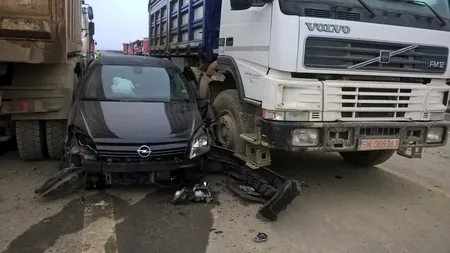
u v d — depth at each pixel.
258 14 4.83
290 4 4.37
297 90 4.41
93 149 4.49
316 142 4.48
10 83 5.29
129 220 4.21
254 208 4.64
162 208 4.53
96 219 4.18
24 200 4.56
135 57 6.70
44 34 4.84
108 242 3.74
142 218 4.27
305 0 4.43
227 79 5.97
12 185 4.96
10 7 4.66
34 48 4.89
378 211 4.78
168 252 3.63
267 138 4.49
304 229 4.21
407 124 4.80
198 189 4.82
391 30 4.67
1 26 4.67
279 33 4.38
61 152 5.77
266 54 4.65
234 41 5.50
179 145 4.69
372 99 4.70
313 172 6.14
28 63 5.26
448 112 10.99
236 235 4.00
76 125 4.78
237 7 4.73
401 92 4.82
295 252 3.74
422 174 6.35
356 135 4.58
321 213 4.64
